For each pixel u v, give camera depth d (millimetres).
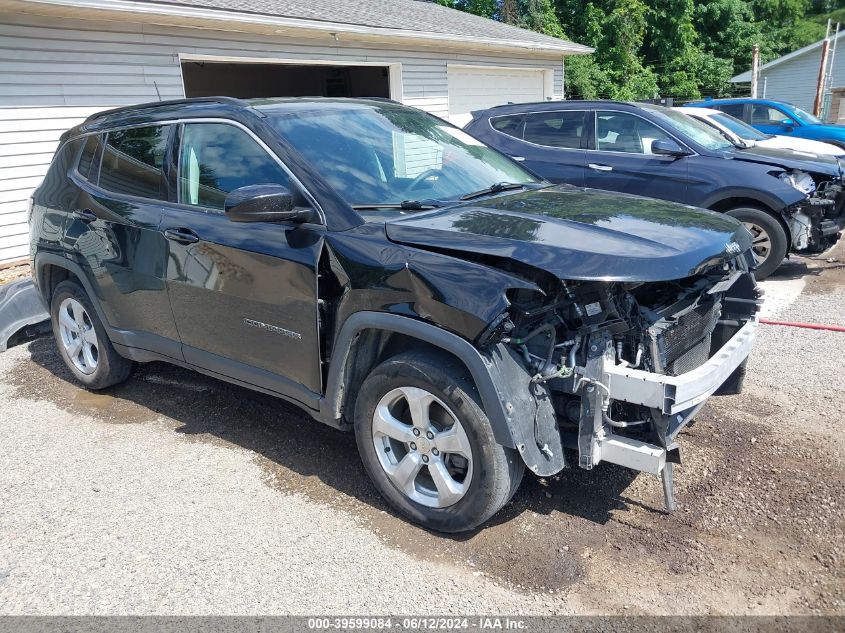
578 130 8102
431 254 2875
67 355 4918
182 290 3805
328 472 3656
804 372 4730
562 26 28641
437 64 13539
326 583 2805
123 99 8766
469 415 2799
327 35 10859
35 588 2848
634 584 2729
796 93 29219
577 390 2834
